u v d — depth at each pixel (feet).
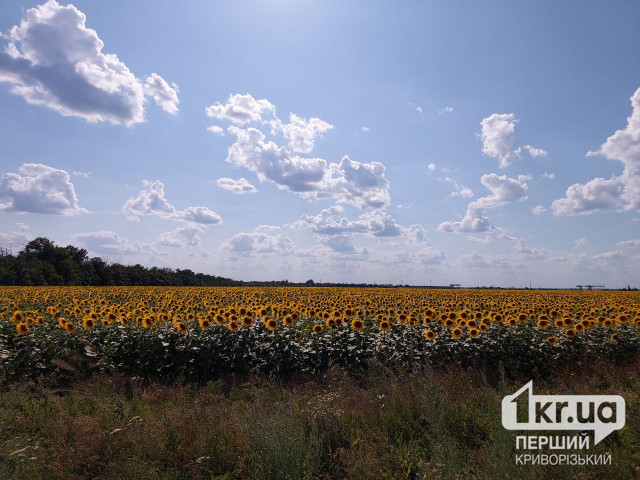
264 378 31.68
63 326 37.65
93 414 20.76
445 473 14.07
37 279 208.03
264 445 16.21
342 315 42.06
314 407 20.83
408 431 18.83
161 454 16.98
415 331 37.70
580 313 53.62
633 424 16.93
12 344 34.63
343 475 16.03
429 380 20.88
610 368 30.01
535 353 35.06
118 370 32.50
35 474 15.12
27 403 22.43
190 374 32.91
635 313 49.32
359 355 33.91
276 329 37.24
